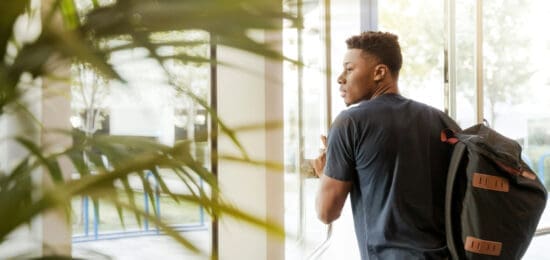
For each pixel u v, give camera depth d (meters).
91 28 0.42
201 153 0.49
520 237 1.47
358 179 1.55
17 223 0.39
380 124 1.49
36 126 0.48
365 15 2.68
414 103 1.59
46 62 0.42
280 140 1.51
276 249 1.40
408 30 3.30
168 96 0.62
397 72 1.67
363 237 1.54
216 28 0.41
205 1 0.40
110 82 0.53
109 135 0.50
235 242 1.35
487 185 1.46
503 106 4.04
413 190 1.46
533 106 4.23
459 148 1.51
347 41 1.72
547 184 4.35
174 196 0.46
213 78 1.47
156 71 0.52
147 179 0.45
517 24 4.08
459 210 1.49
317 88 2.04
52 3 0.42
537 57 4.20
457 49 3.64
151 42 0.44
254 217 0.47
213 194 0.49
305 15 0.46
